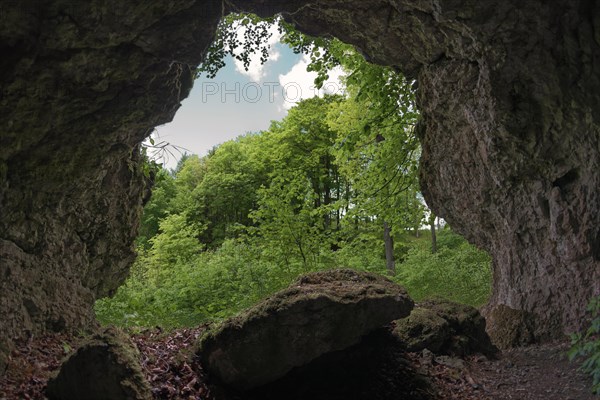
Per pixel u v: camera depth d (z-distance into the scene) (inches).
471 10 247.1
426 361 244.1
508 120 278.4
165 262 744.3
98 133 238.7
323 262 535.8
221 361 198.2
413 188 589.0
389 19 286.0
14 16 186.1
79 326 261.1
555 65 255.0
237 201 1245.7
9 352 198.8
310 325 193.6
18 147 214.8
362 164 615.5
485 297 479.2
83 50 207.2
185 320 414.9
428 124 350.6
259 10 265.4
